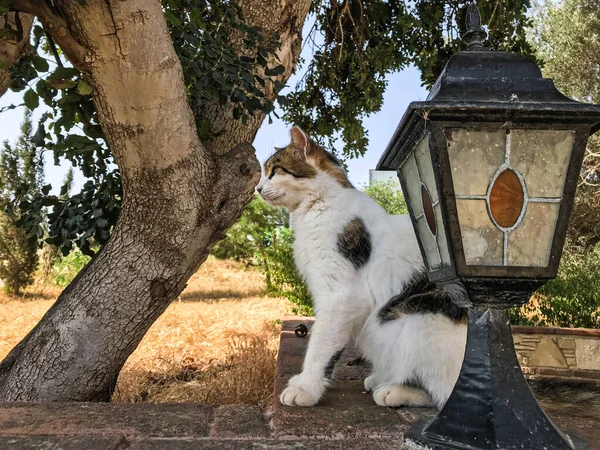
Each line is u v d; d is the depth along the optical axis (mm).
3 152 3242
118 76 780
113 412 635
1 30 739
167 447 530
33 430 568
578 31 3396
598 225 3396
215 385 1180
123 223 944
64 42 750
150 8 768
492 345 468
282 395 687
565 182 417
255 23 1090
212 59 911
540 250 424
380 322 751
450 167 417
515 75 445
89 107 905
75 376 921
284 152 867
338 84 1920
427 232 498
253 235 3986
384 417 628
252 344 1405
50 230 1104
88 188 1098
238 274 4566
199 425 590
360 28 1757
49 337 929
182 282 985
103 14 725
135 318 945
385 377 756
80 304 931
